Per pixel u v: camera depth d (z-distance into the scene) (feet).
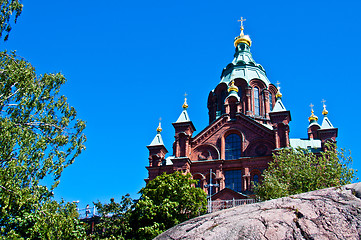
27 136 91.76
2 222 82.38
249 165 157.99
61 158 96.58
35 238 84.89
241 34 233.55
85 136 106.11
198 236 38.45
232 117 173.06
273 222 36.73
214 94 206.18
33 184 90.84
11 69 96.78
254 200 136.87
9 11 96.99
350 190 38.86
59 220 88.69
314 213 36.81
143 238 108.88
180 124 171.94
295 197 40.60
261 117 195.72
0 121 88.28
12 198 82.64
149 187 128.98
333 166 127.24
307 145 169.68
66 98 110.32
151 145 177.27
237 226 37.50
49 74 108.37
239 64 213.25
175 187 124.67
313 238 34.14
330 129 160.15
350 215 35.47
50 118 103.71
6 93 96.17
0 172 82.53
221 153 166.50
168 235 41.32
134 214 118.52
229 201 141.79
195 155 169.99
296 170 127.54
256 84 203.31
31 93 98.78
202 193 128.16
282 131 159.74
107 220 115.44
